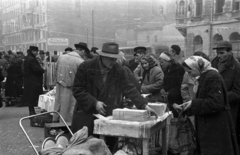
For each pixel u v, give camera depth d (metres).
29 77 6.16
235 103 3.25
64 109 4.70
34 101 6.18
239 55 3.26
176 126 3.26
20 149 4.19
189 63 2.88
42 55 6.34
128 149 3.00
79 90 3.05
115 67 3.06
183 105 3.08
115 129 2.57
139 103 2.96
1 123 5.95
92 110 3.06
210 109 2.73
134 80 3.40
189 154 3.28
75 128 3.13
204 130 2.87
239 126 3.49
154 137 3.62
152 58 4.34
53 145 2.50
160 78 4.23
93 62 3.07
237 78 3.20
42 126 5.59
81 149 2.17
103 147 2.28
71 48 4.95
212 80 2.76
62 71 4.64
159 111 3.04
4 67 8.14
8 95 8.20
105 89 3.03
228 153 2.79
